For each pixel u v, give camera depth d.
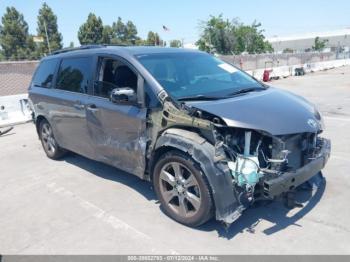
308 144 3.38
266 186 2.96
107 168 5.32
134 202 4.05
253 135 3.08
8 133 8.38
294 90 14.66
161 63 4.01
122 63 4.03
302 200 3.83
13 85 18.42
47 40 59.62
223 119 3.03
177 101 3.43
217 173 3.00
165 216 3.67
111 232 3.42
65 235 3.42
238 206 3.09
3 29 58.62
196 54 4.70
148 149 3.66
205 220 3.25
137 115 3.68
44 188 4.66
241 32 54.72
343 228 3.25
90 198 4.24
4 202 4.30
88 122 4.46
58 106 5.06
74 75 4.85
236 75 4.53
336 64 34.19
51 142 5.85
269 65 26.77
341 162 5.00
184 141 3.17
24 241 3.37
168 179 3.48
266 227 3.34
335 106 9.88
